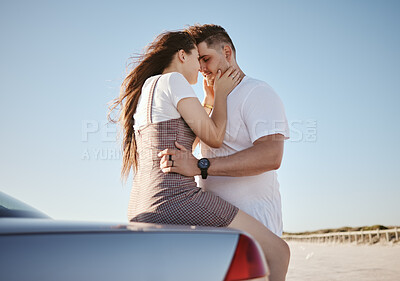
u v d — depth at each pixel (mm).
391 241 27016
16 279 843
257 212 2127
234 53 2664
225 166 1843
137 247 950
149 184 1739
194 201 1692
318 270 13344
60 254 888
